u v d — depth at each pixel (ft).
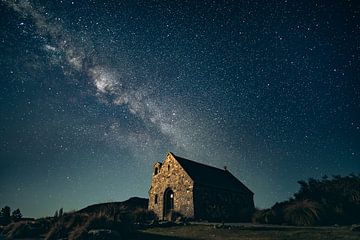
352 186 63.16
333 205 57.67
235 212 85.97
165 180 88.53
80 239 38.37
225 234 44.04
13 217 90.33
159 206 86.02
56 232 44.52
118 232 42.16
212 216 77.56
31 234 50.31
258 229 47.16
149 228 53.72
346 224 50.49
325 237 36.86
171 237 42.52
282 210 58.70
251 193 103.35
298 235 39.52
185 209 77.71
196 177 83.76
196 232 47.14
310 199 60.90
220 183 93.09
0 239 47.16
